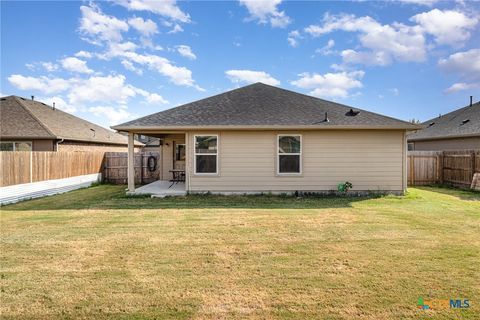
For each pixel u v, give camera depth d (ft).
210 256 15.03
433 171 47.19
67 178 43.65
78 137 56.24
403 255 14.97
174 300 10.78
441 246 16.28
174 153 50.21
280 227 20.44
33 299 10.85
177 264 14.02
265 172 34.96
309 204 29.17
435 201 30.78
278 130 34.60
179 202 30.58
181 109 37.93
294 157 34.81
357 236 18.22
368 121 34.01
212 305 10.46
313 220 22.39
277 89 43.52
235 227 20.52
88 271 13.24
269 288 11.64
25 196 34.35
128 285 11.92
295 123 33.55
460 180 43.37
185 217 23.67
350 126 32.94
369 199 31.99
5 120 51.16
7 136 47.75
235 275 12.81
